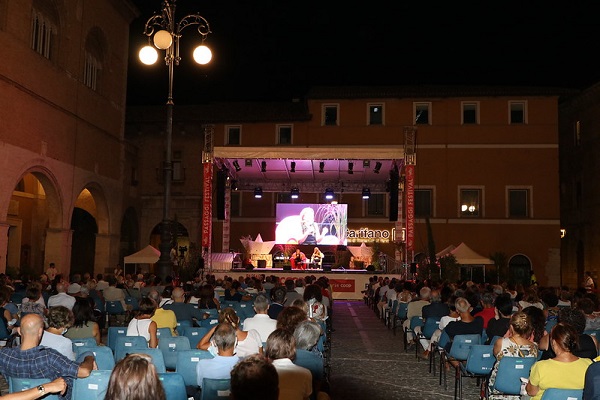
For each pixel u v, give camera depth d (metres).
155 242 40.28
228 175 28.88
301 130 36.00
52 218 24.48
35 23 22.78
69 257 25.12
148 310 8.34
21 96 21.34
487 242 34.44
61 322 6.35
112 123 29.94
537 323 8.34
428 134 35.31
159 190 37.28
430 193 35.00
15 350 5.33
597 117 35.47
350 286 27.16
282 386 4.65
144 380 3.18
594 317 9.97
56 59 24.16
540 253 34.12
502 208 34.59
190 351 6.76
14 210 28.23
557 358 5.68
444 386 9.73
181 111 37.75
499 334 8.98
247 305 13.10
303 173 29.84
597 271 35.25
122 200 31.36
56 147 24.02
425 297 13.80
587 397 5.06
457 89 35.81
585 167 37.06
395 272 27.42
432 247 29.75
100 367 6.90
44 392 4.73
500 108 35.19
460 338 8.77
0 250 20.16
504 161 34.84
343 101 35.91
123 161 31.30
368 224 34.84
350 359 12.36
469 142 35.09
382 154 24.34
